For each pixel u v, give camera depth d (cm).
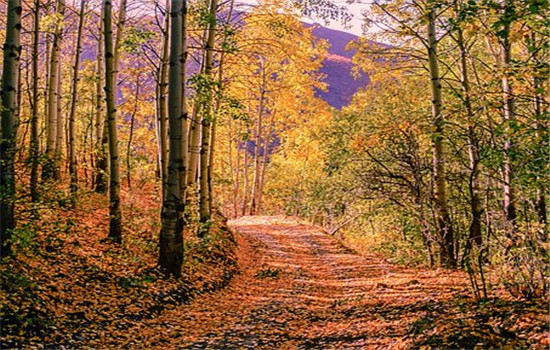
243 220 3334
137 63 1772
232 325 849
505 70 782
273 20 1389
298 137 3322
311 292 1191
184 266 1180
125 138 2658
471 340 542
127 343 700
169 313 895
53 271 862
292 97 3084
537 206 1047
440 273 1137
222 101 1248
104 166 1762
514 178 908
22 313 659
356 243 2530
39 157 828
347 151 1930
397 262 1543
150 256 1166
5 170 768
